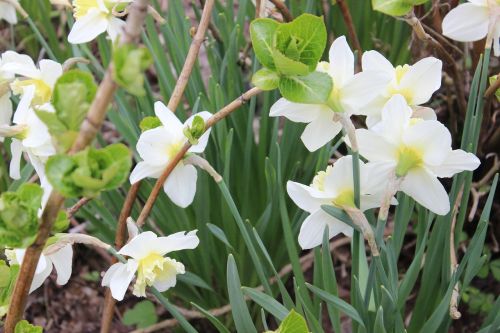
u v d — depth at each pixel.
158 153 0.72
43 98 0.75
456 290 0.81
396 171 0.64
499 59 1.07
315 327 0.79
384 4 0.77
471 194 1.07
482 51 0.96
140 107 0.99
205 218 0.93
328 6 1.13
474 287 1.05
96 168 0.51
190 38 0.98
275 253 0.99
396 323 0.78
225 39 1.00
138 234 0.71
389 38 1.11
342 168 0.66
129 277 0.69
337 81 0.64
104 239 0.97
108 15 0.78
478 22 0.77
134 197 0.79
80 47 1.05
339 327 0.82
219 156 0.94
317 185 0.70
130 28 0.48
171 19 1.01
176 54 0.97
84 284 1.12
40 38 0.99
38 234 0.55
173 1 0.99
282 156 0.95
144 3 0.47
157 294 0.75
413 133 0.63
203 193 0.91
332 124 0.67
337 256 1.11
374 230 0.75
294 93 0.62
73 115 0.51
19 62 0.76
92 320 1.08
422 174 0.65
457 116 1.13
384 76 0.64
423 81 0.69
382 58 0.71
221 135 0.91
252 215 1.00
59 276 0.71
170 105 0.79
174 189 0.74
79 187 0.51
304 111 0.66
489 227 1.07
